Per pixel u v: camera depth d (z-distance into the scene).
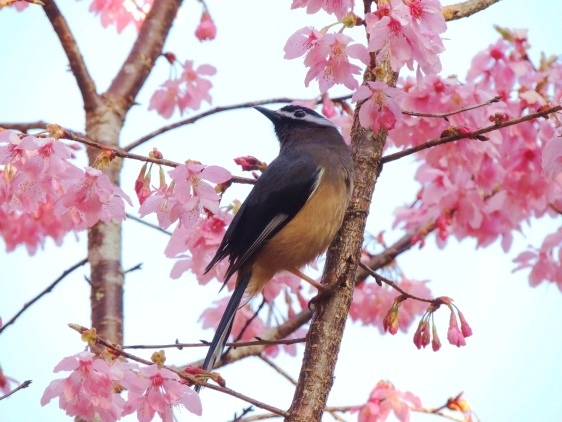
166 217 9.49
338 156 11.28
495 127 9.26
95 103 12.62
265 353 13.19
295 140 11.78
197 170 9.27
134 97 12.94
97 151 12.16
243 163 10.07
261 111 12.23
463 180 12.55
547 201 12.57
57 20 12.66
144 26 13.52
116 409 8.47
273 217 10.84
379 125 9.20
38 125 12.22
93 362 8.25
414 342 9.59
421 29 8.83
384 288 13.45
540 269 13.02
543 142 12.10
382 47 9.05
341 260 9.23
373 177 9.58
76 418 9.92
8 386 11.02
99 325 11.45
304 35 9.32
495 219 13.17
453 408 11.32
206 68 13.44
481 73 12.58
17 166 9.09
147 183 9.52
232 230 10.72
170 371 8.31
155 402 8.31
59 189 10.16
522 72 12.46
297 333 13.11
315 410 8.35
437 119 11.70
